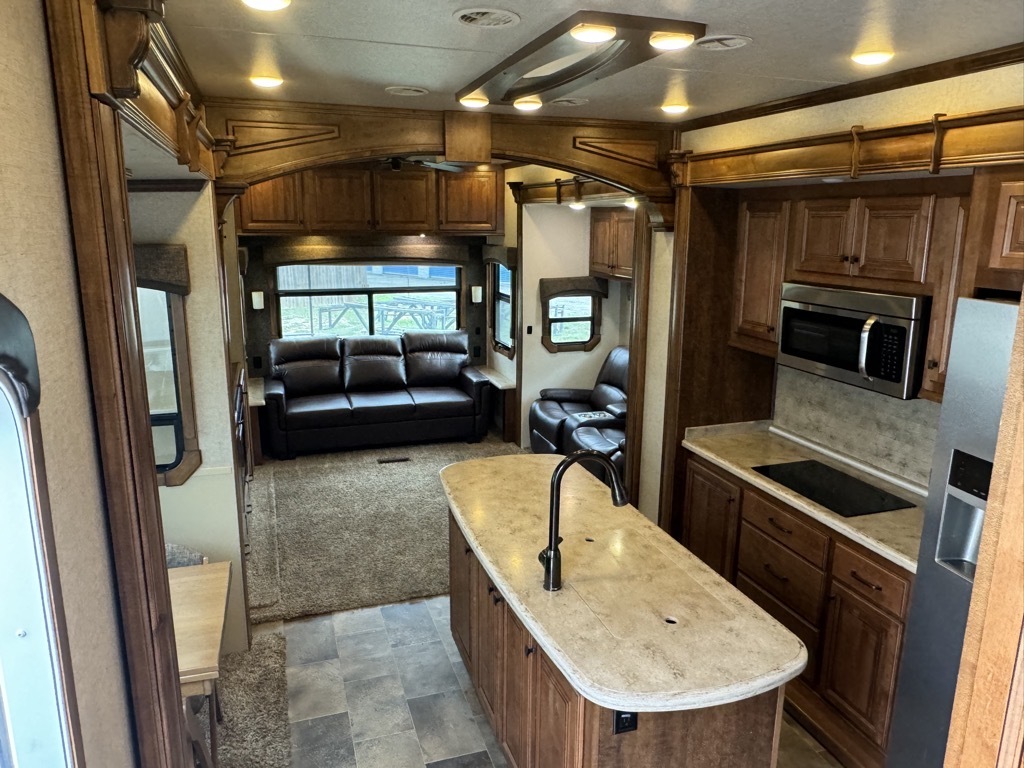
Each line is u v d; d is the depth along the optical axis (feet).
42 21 3.52
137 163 7.72
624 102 10.64
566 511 9.58
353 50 7.61
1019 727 1.85
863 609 9.16
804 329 10.91
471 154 11.58
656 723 6.42
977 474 7.15
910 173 8.49
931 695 7.93
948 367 7.39
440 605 13.19
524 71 8.07
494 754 9.48
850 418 11.93
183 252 9.79
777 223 11.73
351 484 19.26
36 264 3.28
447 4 6.07
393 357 23.91
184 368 10.26
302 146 10.79
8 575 2.87
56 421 3.42
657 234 13.91
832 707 9.81
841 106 9.61
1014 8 6.09
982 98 7.80
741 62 8.16
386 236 23.81
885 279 9.59
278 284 23.52
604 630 6.75
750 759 6.83
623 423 19.27
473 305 25.48
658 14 6.33
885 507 10.01
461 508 9.66
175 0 5.90
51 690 3.04
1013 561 1.84
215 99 10.23
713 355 13.24
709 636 6.69
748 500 11.53
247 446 18.26
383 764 9.27
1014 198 7.14
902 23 6.57
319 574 14.24
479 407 22.77
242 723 9.89
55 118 3.66
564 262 21.81
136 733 4.54
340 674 11.14
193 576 9.26
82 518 3.74
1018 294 7.14
